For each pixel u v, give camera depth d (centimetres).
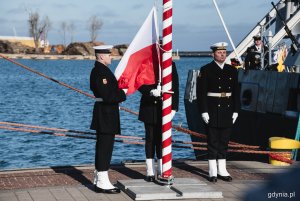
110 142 1212
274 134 1928
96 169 1216
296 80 1830
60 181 1315
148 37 1270
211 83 1344
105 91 1188
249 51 2159
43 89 7581
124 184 1232
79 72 13900
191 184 1230
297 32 2372
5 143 2948
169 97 1217
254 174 1426
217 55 1345
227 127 1349
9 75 11981
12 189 1222
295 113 1822
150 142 1291
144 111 1290
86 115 4506
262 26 2392
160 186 1214
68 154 2714
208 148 1348
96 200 1134
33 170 1437
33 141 3017
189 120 2406
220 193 1165
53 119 4253
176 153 2725
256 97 2019
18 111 4769
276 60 2280
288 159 1540
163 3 1204
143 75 1270
